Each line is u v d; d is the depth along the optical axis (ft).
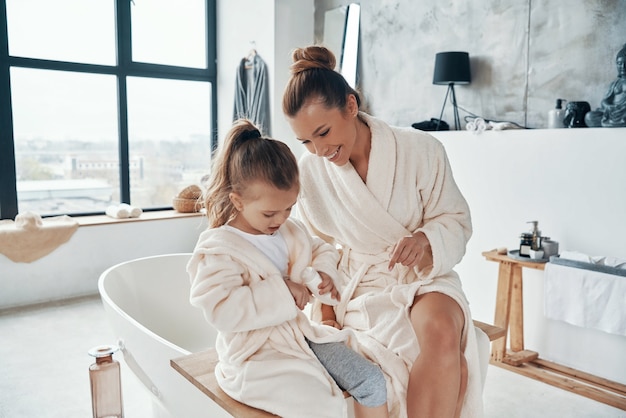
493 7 10.05
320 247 4.88
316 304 5.74
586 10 8.76
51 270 12.42
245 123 4.47
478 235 10.03
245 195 4.17
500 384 8.26
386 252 5.65
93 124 14.33
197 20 15.96
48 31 13.48
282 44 14.08
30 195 13.57
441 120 10.97
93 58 14.20
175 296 8.64
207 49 16.12
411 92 11.72
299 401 3.93
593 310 7.71
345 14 13.25
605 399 7.63
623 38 8.37
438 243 5.09
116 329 6.56
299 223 4.88
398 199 5.47
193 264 4.31
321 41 14.12
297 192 4.23
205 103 16.30
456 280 5.33
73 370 8.71
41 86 13.47
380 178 5.41
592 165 8.33
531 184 9.13
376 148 5.37
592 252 8.44
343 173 5.47
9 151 13.07
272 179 4.06
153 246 13.94
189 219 14.51
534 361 8.93
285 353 4.21
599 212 8.30
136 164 15.14
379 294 5.31
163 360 5.61
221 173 4.41
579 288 7.84
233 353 4.17
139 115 15.07
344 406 4.07
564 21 9.05
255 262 4.26
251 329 4.10
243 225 4.46
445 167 5.51
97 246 13.05
